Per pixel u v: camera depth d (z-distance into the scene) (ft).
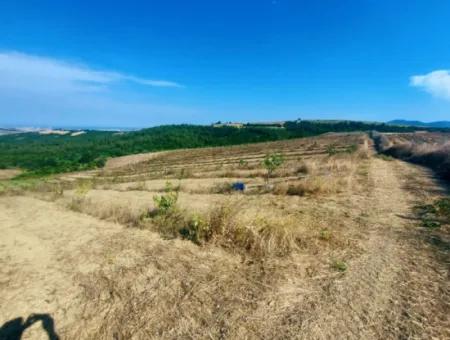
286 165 66.90
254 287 12.53
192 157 165.17
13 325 10.80
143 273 14.40
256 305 11.23
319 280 12.93
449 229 18.72
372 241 17.42
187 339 9.59
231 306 11.22
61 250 18.74
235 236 17.49
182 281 13.33
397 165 58.23
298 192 35.04
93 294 12.74
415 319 10.04
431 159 56.54
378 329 9.64
